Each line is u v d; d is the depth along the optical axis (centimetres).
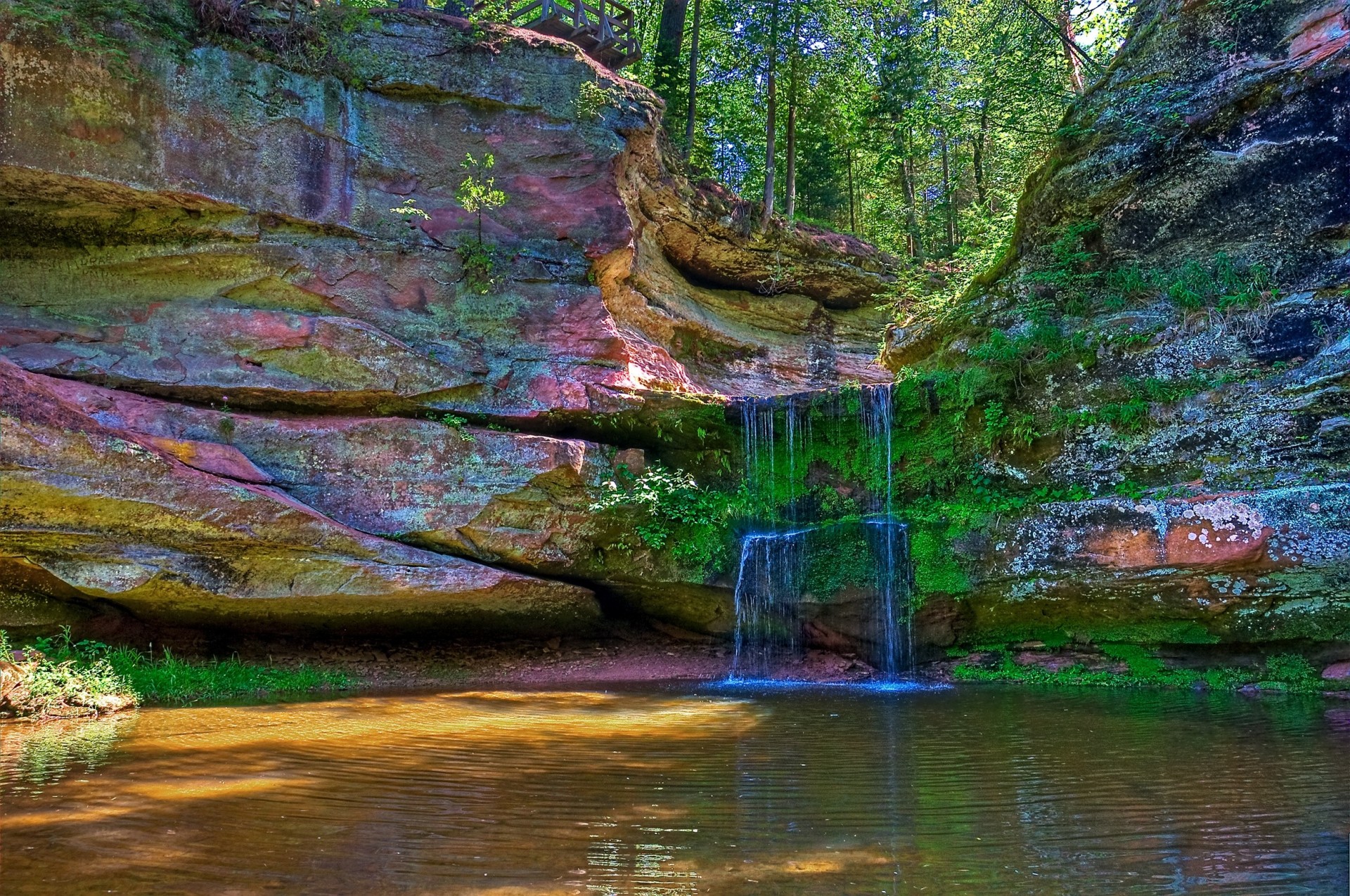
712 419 1354
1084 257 1222
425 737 710
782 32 2223
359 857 407
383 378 1202
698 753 638
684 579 1255
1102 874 377
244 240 1196
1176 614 991
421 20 1345
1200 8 1180
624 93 1451
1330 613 895
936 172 3000
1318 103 1056
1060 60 2044
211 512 1008
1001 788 523
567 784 545
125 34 1112
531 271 1338
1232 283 1070
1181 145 1157
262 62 1213
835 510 1345
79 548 975
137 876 381
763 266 2044
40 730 753
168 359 1133
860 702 906
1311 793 494
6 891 364
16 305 1109
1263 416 989
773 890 363
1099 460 1117
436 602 1155
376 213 1280
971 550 1118
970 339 1316
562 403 1277
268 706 902
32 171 1061
